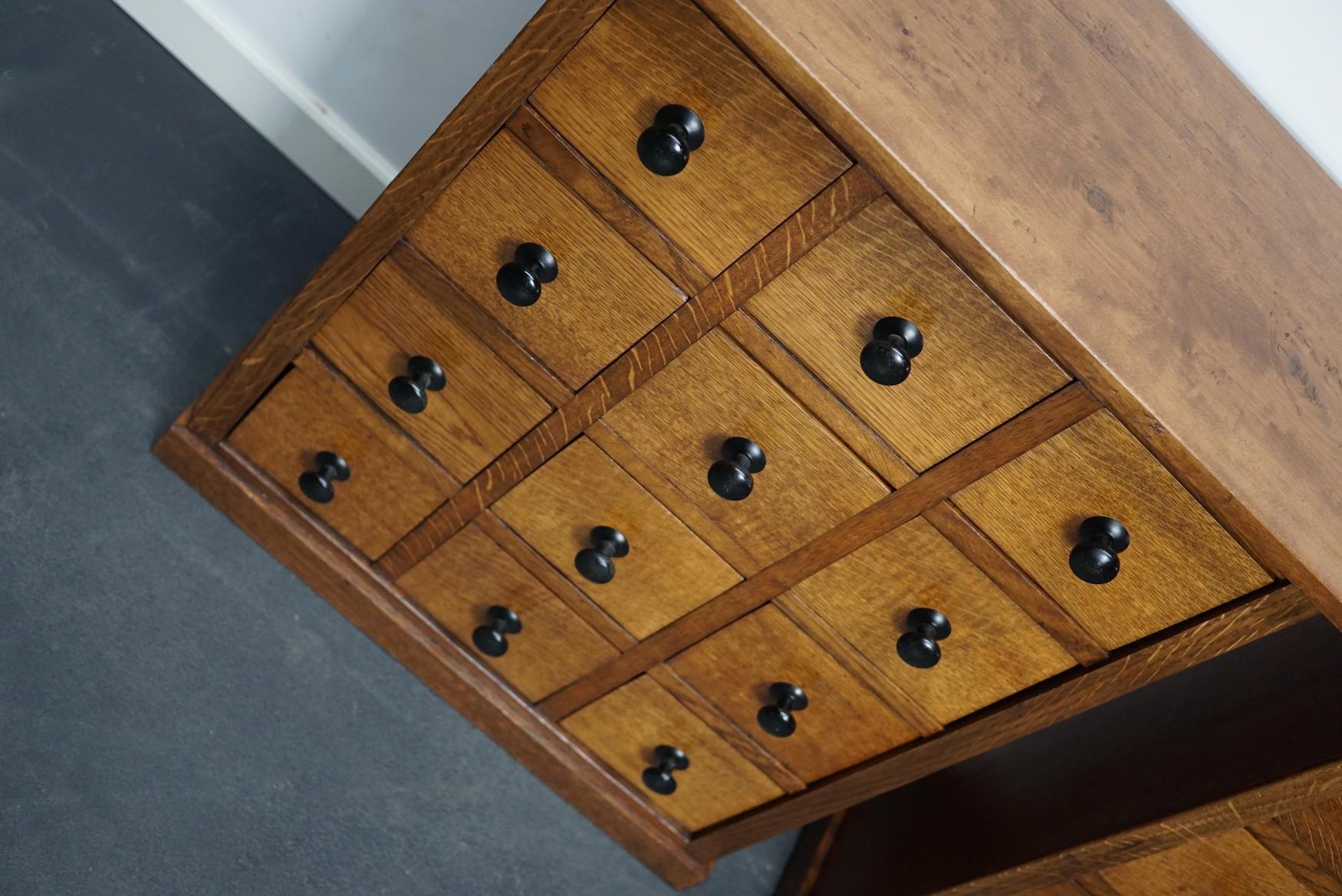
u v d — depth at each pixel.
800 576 1.25
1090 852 1.32
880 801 1.71
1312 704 1.19
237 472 1.49
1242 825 1.20
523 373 1.22
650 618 1.39
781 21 0.86
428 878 1.45
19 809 1.24
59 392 1.47
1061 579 1.12
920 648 1.20
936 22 0.99
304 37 1.68
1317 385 1.08
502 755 1.59
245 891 1.33
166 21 1.72
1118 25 1.21
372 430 1.37
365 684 1.53
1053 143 1.00
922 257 0.96
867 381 1.06
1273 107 1.41
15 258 1.52
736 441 1.16
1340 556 0.98
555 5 0.92
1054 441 1.02
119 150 1.66
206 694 1.41
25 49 1.65
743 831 1.55
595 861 1.59
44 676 1.32
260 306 1.67
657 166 0.95
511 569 1.42
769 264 1.02
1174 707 1.37
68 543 1.40
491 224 1.11
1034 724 1.25
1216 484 0.94
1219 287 1.05
